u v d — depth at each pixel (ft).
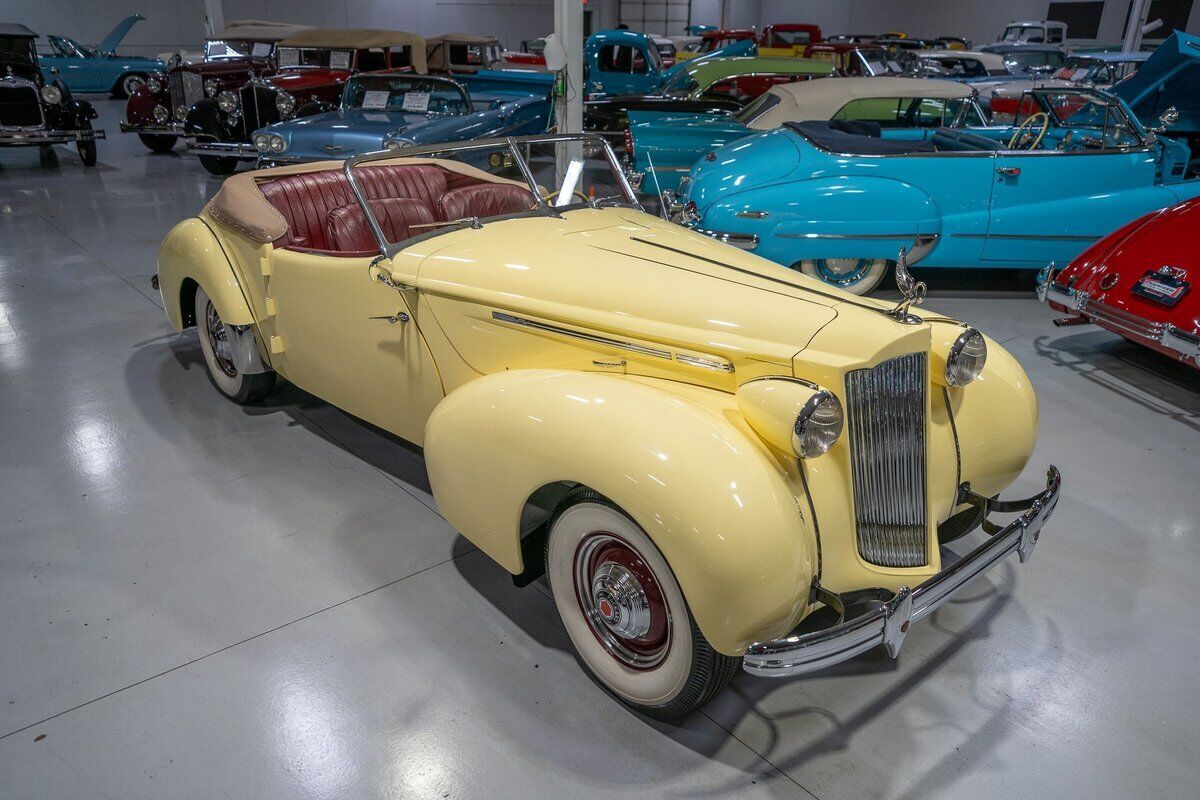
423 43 29.35
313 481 10.93
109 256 21.44
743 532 5.73
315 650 7.86
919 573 7.06
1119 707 7.30
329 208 12.54
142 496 10.47
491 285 8.45
